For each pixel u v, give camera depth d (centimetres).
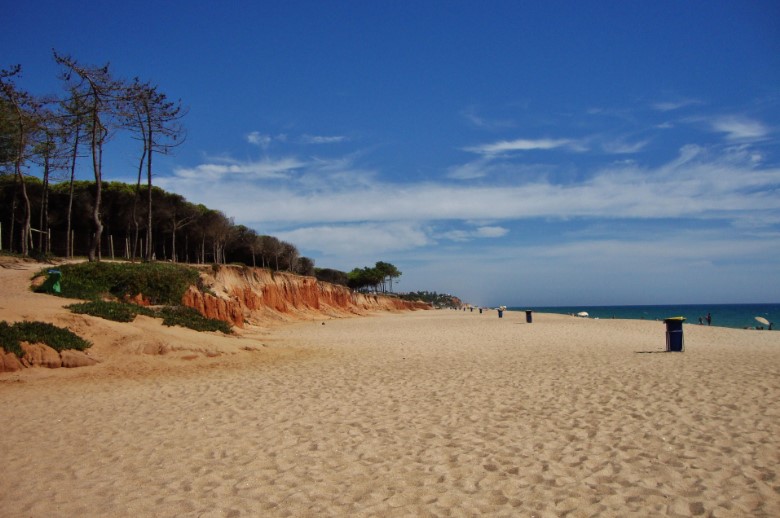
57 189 4862
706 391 1013
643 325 3791
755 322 8262
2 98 2975
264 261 7019
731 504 484
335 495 533
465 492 534
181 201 5328
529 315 4169
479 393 1075
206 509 501
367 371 1441
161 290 2375
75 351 1405
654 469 585
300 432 785
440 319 5431
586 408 905
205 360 1625
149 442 740
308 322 4491
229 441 741
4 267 2494
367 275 12275
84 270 2322
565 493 523
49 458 669
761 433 707
